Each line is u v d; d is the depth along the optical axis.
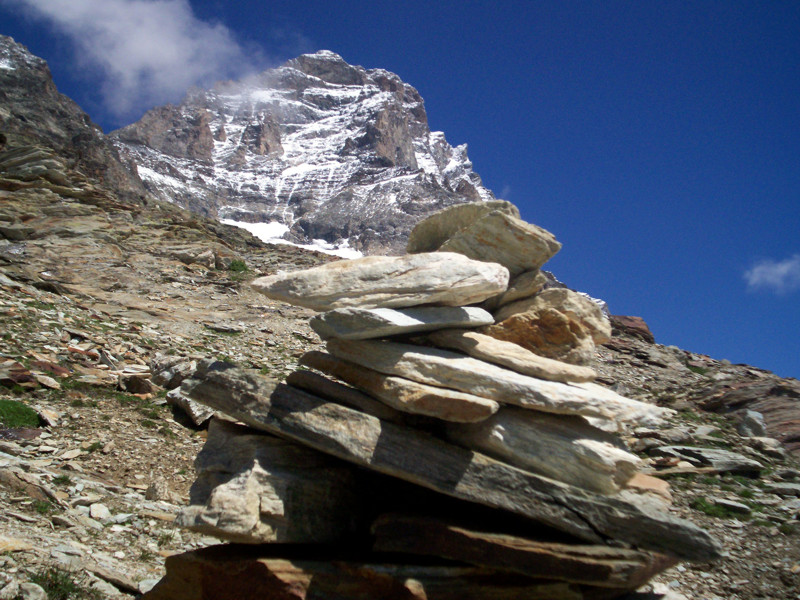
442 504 6.34
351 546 6.16
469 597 5.55
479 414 5.68
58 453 10.69
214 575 5.76
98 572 6.87
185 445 12.05
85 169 60.78
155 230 37.94
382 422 6.01
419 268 6.38
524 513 5.56
